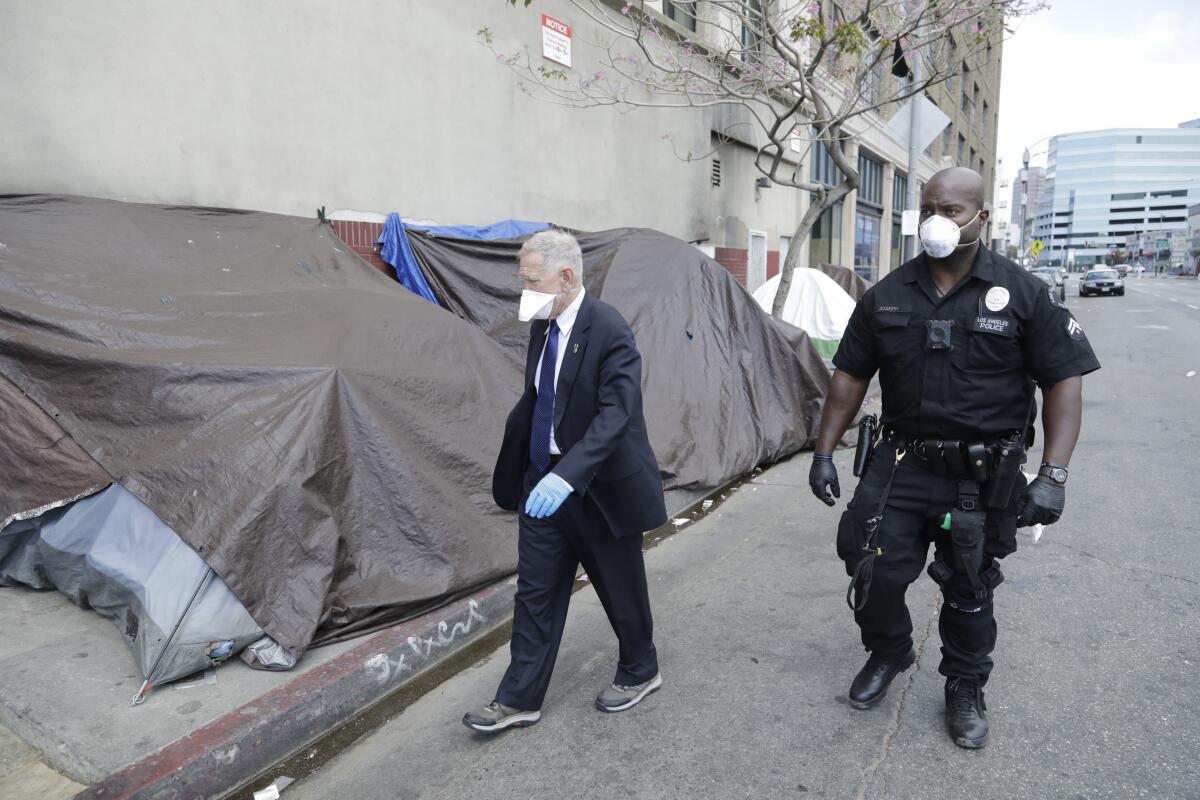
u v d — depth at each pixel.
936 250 2.43
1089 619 3.66
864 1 10.06
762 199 13.25
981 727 2.74
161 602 2.94
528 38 7.70
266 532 3.14
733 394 6.42
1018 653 3.37
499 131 7.43
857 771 2.63
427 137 6.66
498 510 4.06
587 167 8.74
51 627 3.34
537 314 2.60
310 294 4.32
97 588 3.28
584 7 8.48
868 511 2.69
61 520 3.33
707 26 10.91
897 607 2.81
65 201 4.20
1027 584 4.07
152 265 4.12
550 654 2.91
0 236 3.78
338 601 3.32
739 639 3.61
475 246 6.23
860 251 20.00
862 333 2.74
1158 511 5.13
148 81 4.75
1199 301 31.39
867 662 3.05
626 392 2.59
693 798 2.53
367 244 6.10
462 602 3.68
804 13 10.81
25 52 4.22
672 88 9.59
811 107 13.48
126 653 3.14
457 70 6.90
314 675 3.03
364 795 2.61
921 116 12.12
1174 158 174.25
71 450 3.26
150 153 4.80
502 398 4.48
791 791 2.54
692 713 3.01
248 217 5.00
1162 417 8.10
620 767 2.70
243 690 2.92
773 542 4.88
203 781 2.55
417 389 3.96
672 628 3.75
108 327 3.51
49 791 2.46
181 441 3.22
